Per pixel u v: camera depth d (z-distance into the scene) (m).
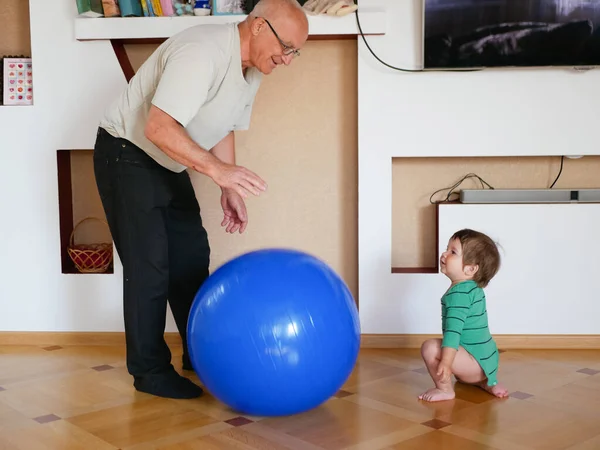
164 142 1.86
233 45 2.00
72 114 2.86
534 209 2.73
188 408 2.04
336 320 1.79
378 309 2.81
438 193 2.96
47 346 2.91
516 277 2.75
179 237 2.35
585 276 2.75
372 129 2.77
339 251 3.02
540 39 2.64
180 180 2.27
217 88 2.02
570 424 1.87
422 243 2.98
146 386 2.18
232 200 2.34
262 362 1.72
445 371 2.06
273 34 1.98
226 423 1.91
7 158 2.90
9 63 2.92
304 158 2.99
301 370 1.74
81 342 2.93
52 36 2.83
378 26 2.70
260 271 1.80
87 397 2.17
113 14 2.78
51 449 1.72
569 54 2.64
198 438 1.79
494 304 2.77
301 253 1.91
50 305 2.94
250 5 2.75
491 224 2.74
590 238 2.73
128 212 2.11
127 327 2.17
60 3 2.81
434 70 2.71
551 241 2.74
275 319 1.72
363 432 1.82
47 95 2.86
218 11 2.75
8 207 2.92
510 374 2.39
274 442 1.75
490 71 2.72
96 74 2.83
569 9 2.62
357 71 2.88
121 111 2.09
